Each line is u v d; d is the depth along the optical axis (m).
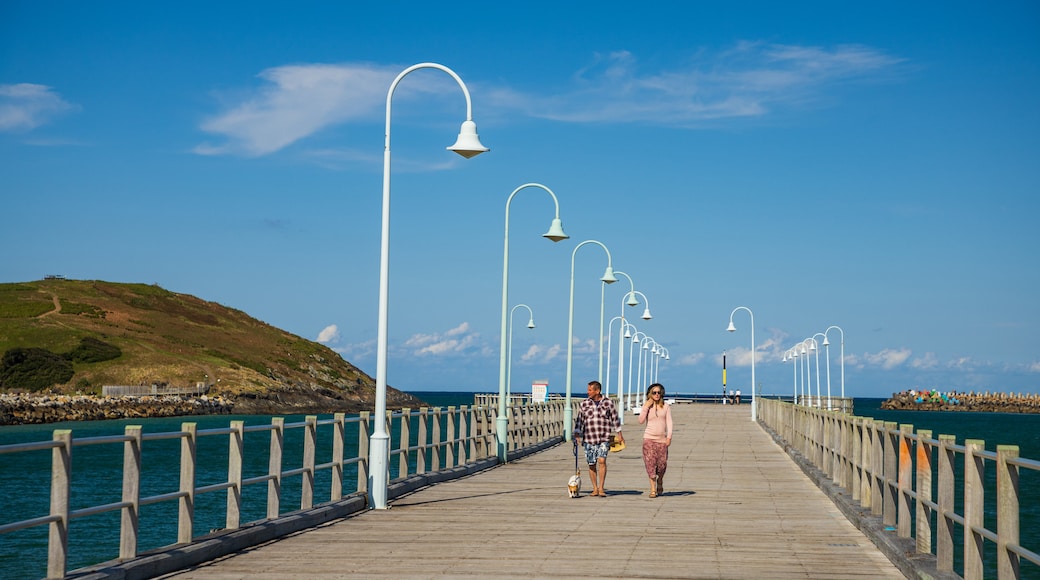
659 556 12.83
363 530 15.20
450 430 25.23
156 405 115.94
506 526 15.73
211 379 133.75
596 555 12.90
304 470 15.99
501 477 25.05
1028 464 7.80
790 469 27.94
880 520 14.65
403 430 21.52
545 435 40.97
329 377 161.00
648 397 20.48
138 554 11.23
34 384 121.62
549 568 11.91
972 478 9.49
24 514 31.19
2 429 90.38
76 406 107.06
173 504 32.81
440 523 16.09
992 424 171.50
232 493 13.49
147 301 163.38
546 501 19.47
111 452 60.66
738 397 123.56
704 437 45.59
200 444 73.88
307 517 15.41
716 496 20.62
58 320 140.38
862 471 16.20
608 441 20.48
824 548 13.58
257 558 12.52
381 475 18.12
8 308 142.50
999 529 8.59
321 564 12.09
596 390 20.64
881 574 11.61
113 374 127.00
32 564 22.73
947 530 10.48
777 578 11.33
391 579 11.13
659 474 20.25
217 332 159.75
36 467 47.22
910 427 13.06
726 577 11.39
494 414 30.80
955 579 9.88
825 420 22.86
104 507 10.46
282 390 141.50
